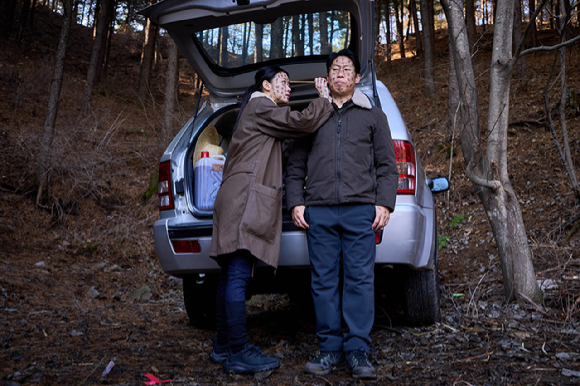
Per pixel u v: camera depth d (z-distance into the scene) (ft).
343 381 6.91
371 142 8.04
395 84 58.90
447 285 13.85
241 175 7.80
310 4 9.23
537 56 53.31
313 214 7.82
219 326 8.00
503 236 11.08
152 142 37.78
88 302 14.87
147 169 33.63
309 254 7.92
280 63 11.12
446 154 27.96
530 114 27.73
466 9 60.18
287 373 7.38
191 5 9.48
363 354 7.19
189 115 42.68
